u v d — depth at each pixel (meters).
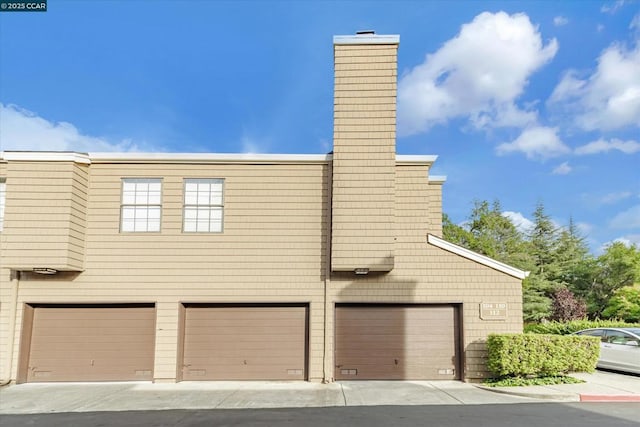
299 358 12.37
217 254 12.54
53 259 11.59
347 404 9.52
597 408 9.01
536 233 37.75
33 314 12.49
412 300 12.38
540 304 30.75
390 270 12.09
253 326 12.50
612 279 33.34
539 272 34.22
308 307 12.49
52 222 11.73
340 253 11.91
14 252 11.61
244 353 12.39
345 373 12.30
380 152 12.18
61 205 11.81
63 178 11.94
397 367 12.33
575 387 10.70
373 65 12.45
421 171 13.10
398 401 9.78
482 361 12.12
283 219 12.66
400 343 12.41
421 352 12.38
